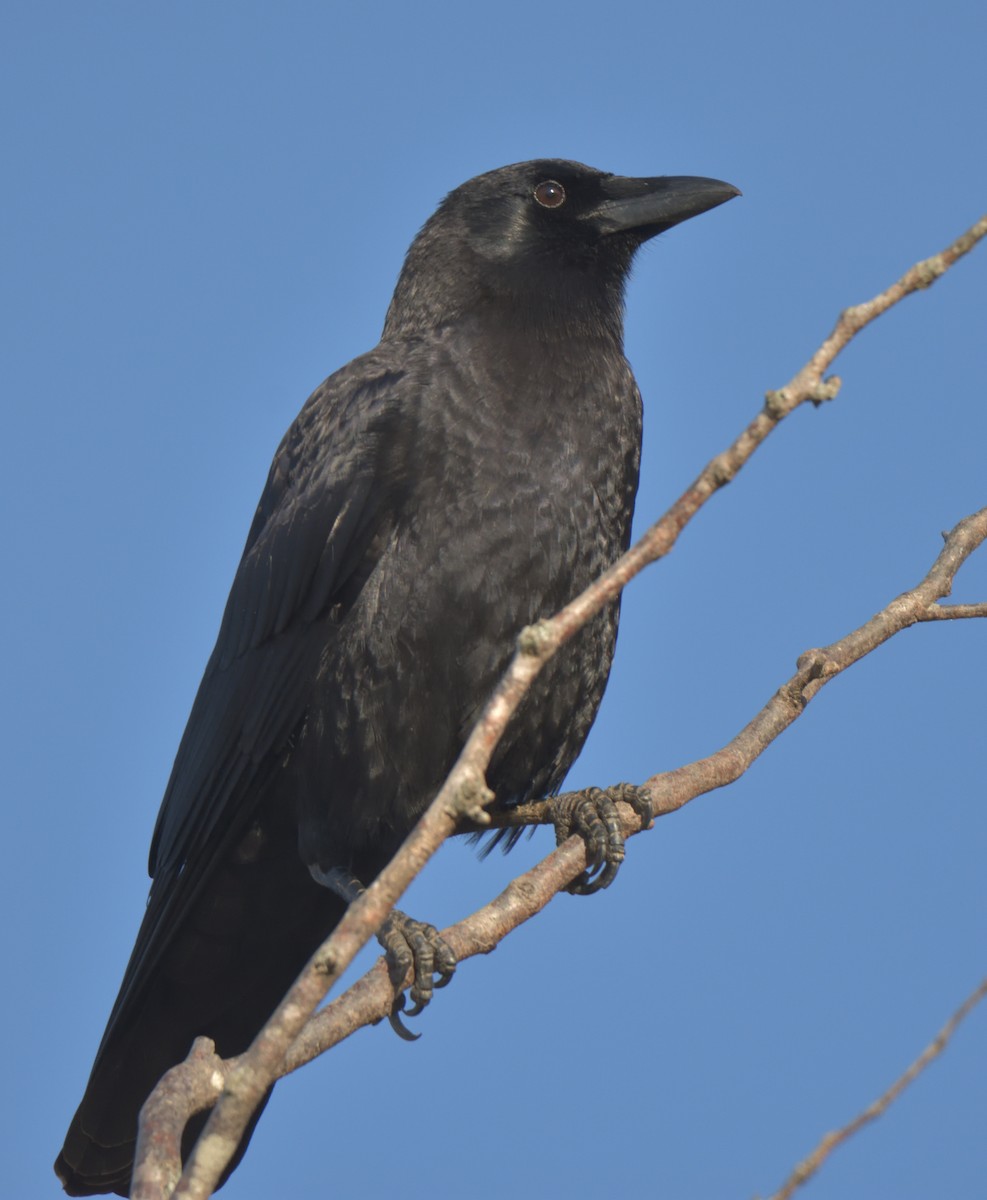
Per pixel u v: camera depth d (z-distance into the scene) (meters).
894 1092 5.11
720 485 5.00
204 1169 4.56
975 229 5.03
